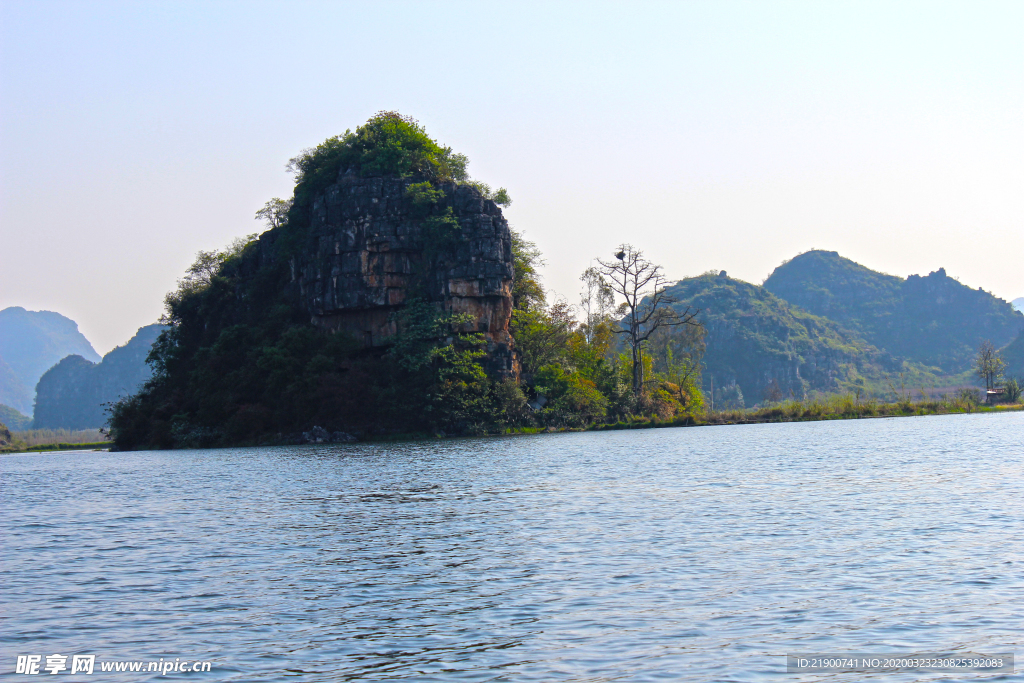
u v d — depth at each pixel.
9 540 30.53
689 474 46.72
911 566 22.31
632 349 125.88
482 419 100.00
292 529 30.73
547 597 20.05
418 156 109.88
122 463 76.19
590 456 62.62
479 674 15.16
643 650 16.19
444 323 99.44
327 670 15.59
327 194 106.50
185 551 27.06
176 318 118.56
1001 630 16.97
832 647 16.20
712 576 21.66
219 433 98.50
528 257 120.50
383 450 76.75
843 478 42.53
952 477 41.75
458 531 29.28
